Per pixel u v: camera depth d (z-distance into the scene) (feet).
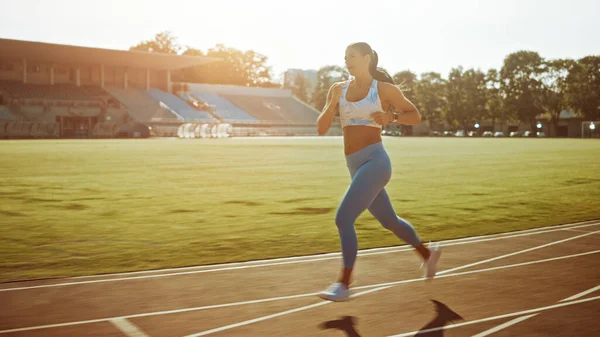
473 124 307.37
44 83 222.89
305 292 13.64
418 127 317.63
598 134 256.73
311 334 10.69
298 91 388.37
